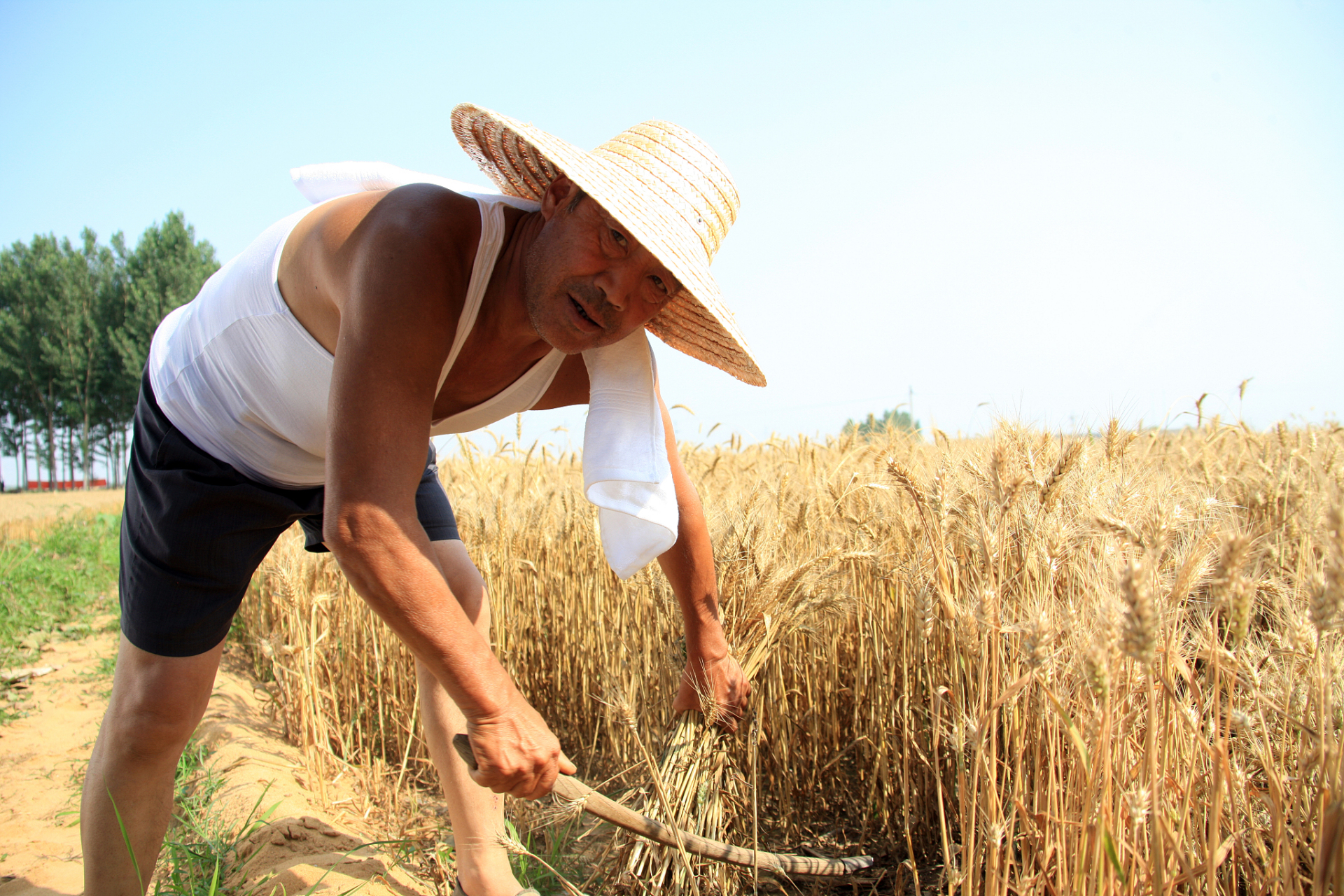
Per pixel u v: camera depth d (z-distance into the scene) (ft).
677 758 7.94
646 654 11.39
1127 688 5.11
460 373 6.64
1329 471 8.63
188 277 229.25
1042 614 4.79
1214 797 4.61
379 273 5.17
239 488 6.59
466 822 7.30
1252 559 5.47
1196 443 15.07
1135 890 4.96
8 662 19.25
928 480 8.28
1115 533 5.30
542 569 14.35
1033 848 5.82
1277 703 5.51
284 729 14.42
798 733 10.71
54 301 223.51
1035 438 7.96
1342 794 3.95
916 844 9.11
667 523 6.94
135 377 225.15
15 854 9.87
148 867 7.00
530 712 5.41
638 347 7.04
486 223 5.80
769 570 8.56
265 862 8.85
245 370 6.39
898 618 9.57
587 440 6.86
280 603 14.76
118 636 22.98
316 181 7.25
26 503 107.55
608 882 8.15
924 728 9.05
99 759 6.72
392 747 13.80
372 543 4.78
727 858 7.16
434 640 4.91
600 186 5.33
